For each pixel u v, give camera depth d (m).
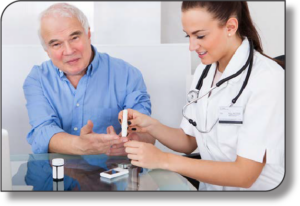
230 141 1.14
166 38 2.82
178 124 1.97
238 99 1.10
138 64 1.94
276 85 1.02
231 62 1.14
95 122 1.62
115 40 2.66
